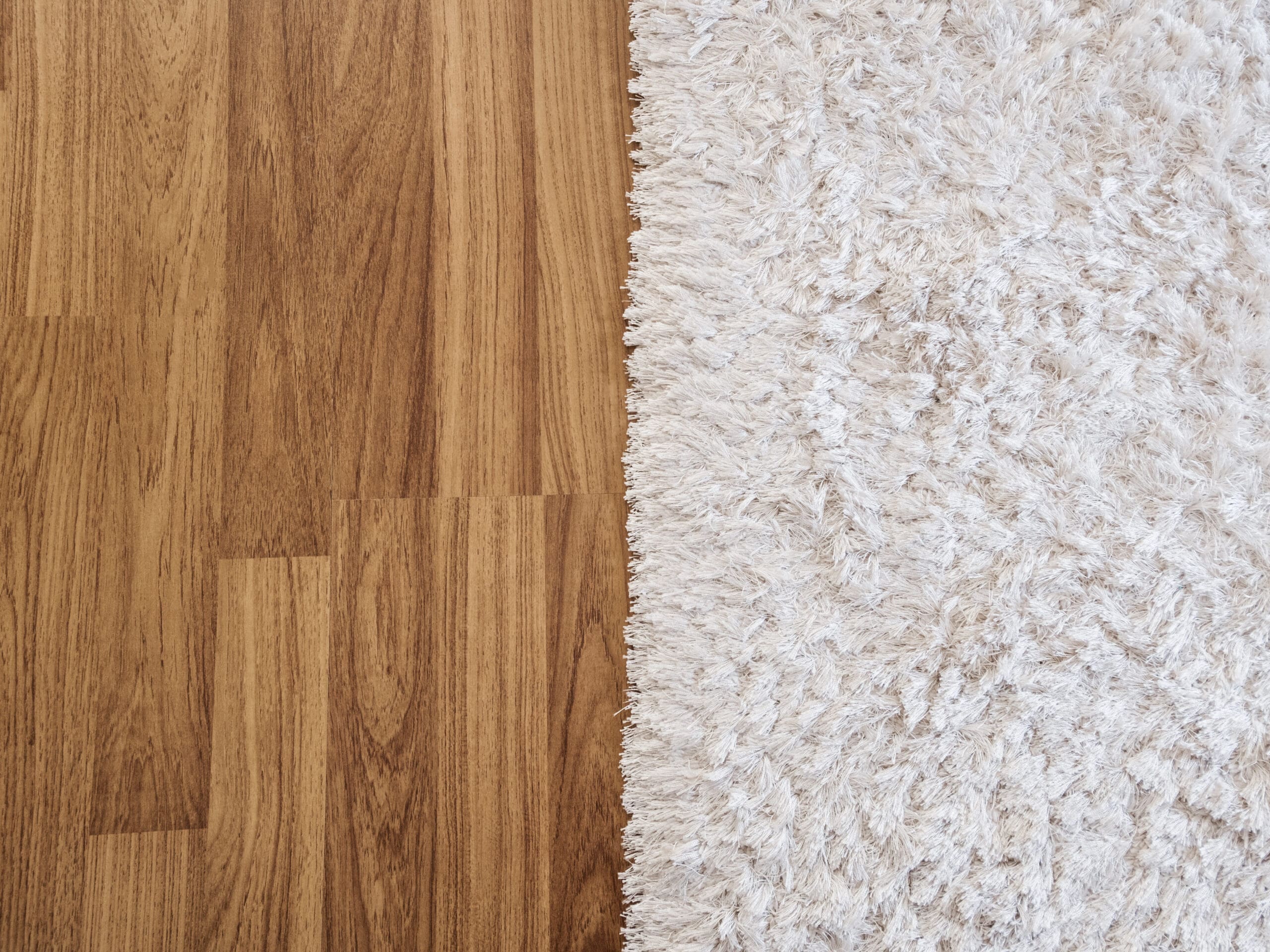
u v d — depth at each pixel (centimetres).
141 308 60
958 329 61
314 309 61
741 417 60
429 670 59
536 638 60
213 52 63
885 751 57
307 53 63
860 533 59
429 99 63
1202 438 61
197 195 61
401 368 61
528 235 63
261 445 60
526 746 59
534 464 61
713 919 55
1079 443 60
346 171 62
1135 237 62
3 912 55
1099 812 57
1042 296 62
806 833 56
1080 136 63
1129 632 59
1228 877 57
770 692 58
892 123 63
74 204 61
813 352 60
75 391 59
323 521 60
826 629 58
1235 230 62
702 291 61
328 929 56
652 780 57
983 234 62
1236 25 64
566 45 64
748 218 62
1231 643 59
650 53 63
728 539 59
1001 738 58
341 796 57
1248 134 63
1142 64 63
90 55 62
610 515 61
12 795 56
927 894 56
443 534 60
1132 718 58
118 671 57
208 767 57
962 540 59
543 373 62
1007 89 63
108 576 58
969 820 57
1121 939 56
